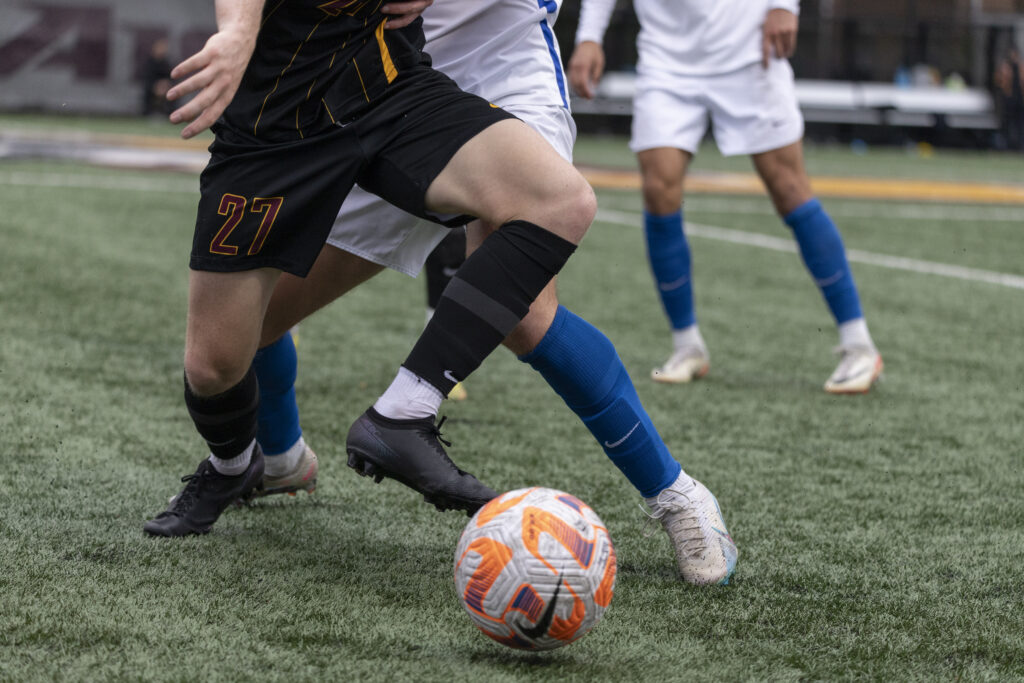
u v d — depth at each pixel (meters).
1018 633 4.24
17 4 40.97
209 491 5.11
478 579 3.64
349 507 5.68
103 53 41.81
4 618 3.97
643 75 9.25
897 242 18.91
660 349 10.48
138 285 12.02
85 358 8.76
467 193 4.27
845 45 51.94
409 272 4.98
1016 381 9.52
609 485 6.20
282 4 4.20
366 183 4.41
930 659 3.97
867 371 8.91
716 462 6.82
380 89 4.32
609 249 17.34
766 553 5.15
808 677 3.78
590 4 9.32
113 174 23.91
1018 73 49.47
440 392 4.21
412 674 3.62
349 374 8.84
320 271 5.02
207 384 4.62
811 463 6.86
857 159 41.81
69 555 4.67
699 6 8.97
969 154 48.78
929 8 53.69
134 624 3.96
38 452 6.25
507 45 5.01
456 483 4.13
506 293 4.21
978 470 6.79
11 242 14.04
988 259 17.22
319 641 3.88
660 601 4.47
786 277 15.17
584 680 3.64
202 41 42.38
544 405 8.17
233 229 4.28
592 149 40.44
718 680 3.71
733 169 35.97
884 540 5.40
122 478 5.87
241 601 4.23
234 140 4.31
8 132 33.34
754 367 9.90
